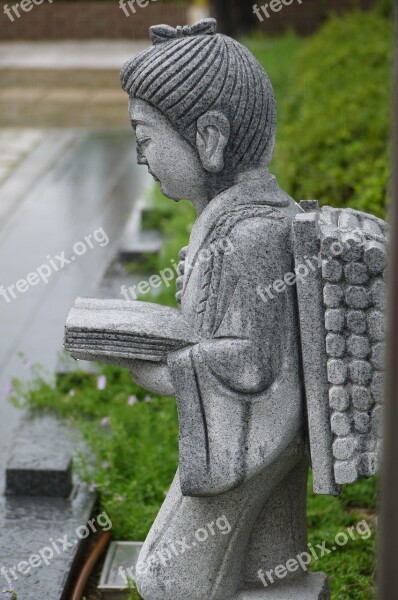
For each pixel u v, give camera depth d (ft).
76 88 69.97
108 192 43.65
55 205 41.78
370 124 29.58
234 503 11.64
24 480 18.24
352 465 11.04
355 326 10.79
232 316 10.98
